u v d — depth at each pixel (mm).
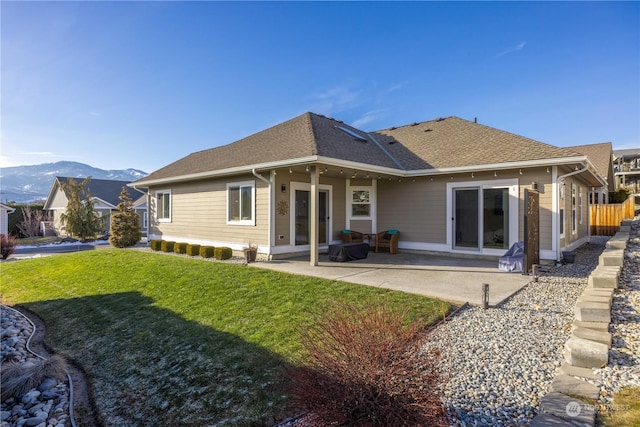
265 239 10773
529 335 4297
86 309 7609
